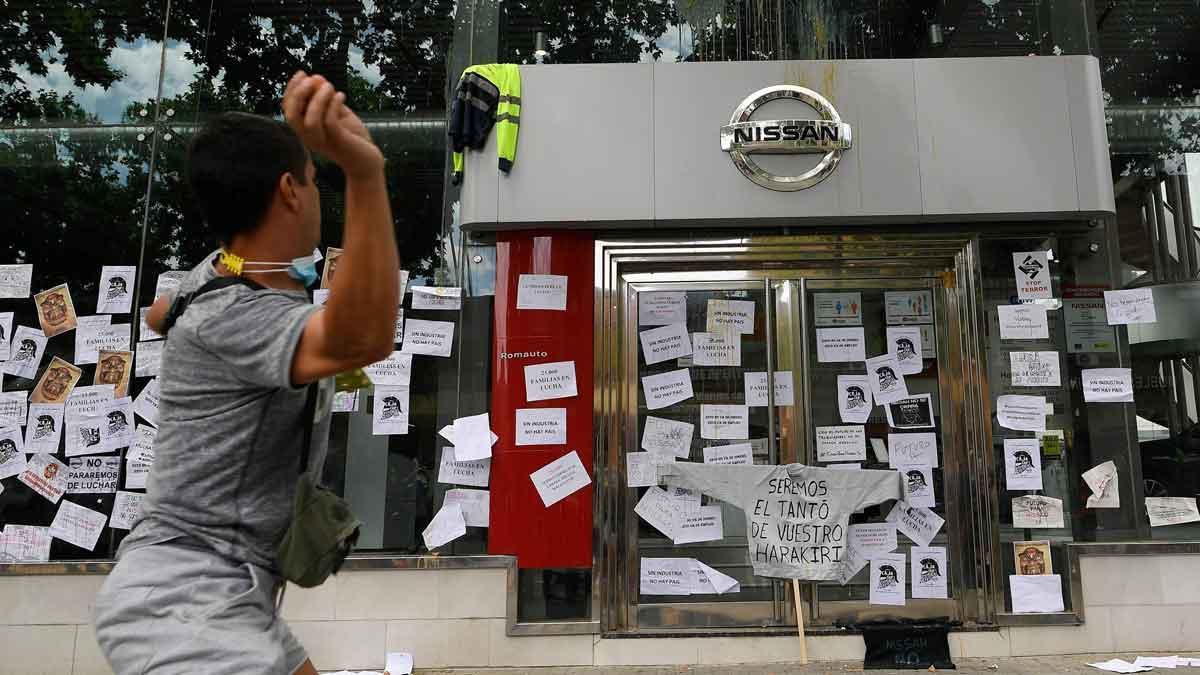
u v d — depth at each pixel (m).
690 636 5.12
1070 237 5.50
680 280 5.50
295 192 1.65
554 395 5.29
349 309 1.37
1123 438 5.36
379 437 5.30
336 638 5.04
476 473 5.26
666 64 5.31
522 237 5.41
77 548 5.19
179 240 5.64
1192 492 5.34
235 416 1.55
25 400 5.33
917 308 5.48
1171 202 5.71
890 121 5.24
